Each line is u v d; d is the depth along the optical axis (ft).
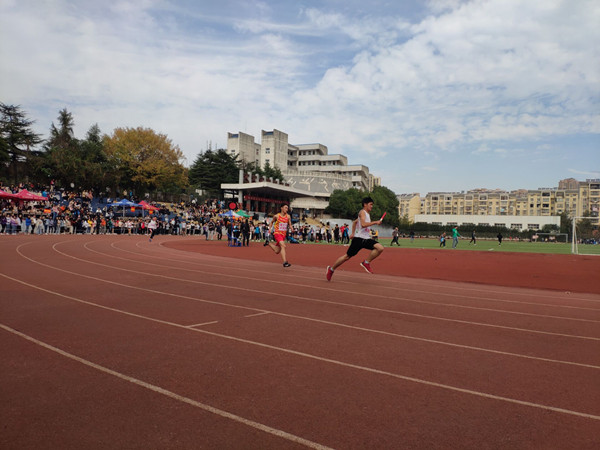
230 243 95.86
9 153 204.44
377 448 8.98
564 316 23.90
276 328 19.04
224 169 275.59
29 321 19.21
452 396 11.93
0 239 79.36
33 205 137.69
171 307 22.98
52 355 14.61
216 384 12.33
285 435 9.45
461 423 10.25
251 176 250.16
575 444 9.34
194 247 80.59
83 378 12.58
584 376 13.88
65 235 109.70
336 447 8.98
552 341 18.26
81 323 19.06
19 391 11.53
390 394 11.94
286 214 46.01
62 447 8.73
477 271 49.34
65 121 255.09
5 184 182.19
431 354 15.84
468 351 16.39
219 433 9.46
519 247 147.95
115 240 93.61
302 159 474.49
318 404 11.13
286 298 26.66
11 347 15.39
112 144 226.99
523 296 31.22
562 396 12.14
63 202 160.45
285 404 11.07
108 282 31.30
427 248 115.96
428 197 617.21
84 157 219.82
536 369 14.48
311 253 73.41
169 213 180.86
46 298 24.66
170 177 233.14
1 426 9.57
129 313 21.29
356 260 60.18
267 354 15.31
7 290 27.04
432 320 21.70
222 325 19.33
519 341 18.08
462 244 172.35
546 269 54.29
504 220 368.68
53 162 193.57
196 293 27.61
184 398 11.30
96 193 210.18
